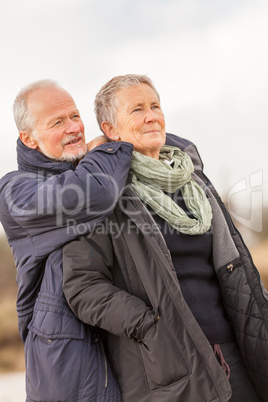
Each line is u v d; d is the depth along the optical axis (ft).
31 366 16.96
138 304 16.35
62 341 16.61
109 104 18.98
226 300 18.57
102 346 17.33
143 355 16.44
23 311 18.12
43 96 18.86
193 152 20.83
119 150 17.71
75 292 16.52
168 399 16.01
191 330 15.92
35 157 18.89
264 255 60.90
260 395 18.17
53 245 17.20
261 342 17.93
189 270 18.28
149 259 16.69
